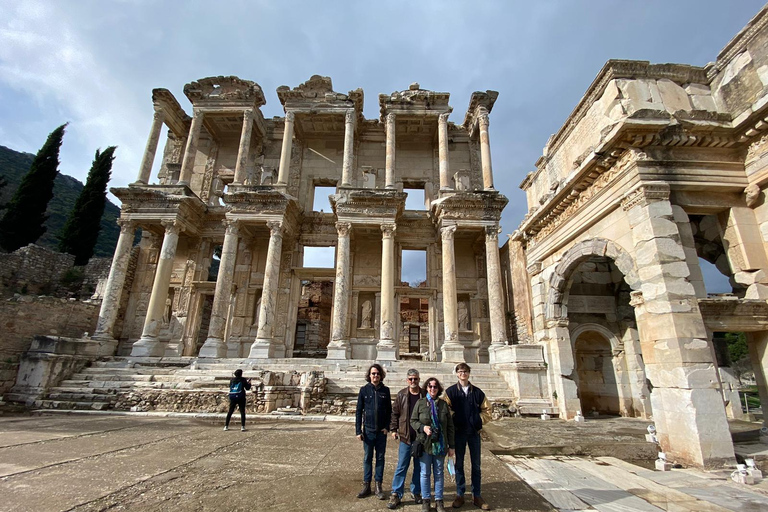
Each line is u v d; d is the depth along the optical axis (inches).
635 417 618.5
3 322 706.8
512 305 915.4
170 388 625.6
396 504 217.9
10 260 1069.8
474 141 1162.0
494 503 228.7
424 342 1450.5
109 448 346.6
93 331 927.0
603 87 472.1
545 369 640.4
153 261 1058.1
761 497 244.5
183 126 1197.7
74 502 214.8
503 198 955.3
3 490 230.5
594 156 438.3
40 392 615.5
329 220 1081.4
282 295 1021.2
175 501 221.3
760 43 393.1
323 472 284.5
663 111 392.5
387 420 244.1
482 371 744.3
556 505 227.9
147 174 1017.5
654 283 369.7
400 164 1178.0
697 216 503.8
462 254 1084.5
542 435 451.2
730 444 314.7
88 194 1534.2
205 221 1079.0
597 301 673.6
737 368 1322.6
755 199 394.0
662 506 228.5
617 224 437.4
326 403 596.1
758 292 373.4
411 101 1071.6
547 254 624.1
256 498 228.7
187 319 1007.6
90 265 1208.8
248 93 1084.5
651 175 394.9
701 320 350.0
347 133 1054.4
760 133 385.4
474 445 229.3
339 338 853.8
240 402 451.2
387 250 921.5
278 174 1112.2
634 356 635.5
